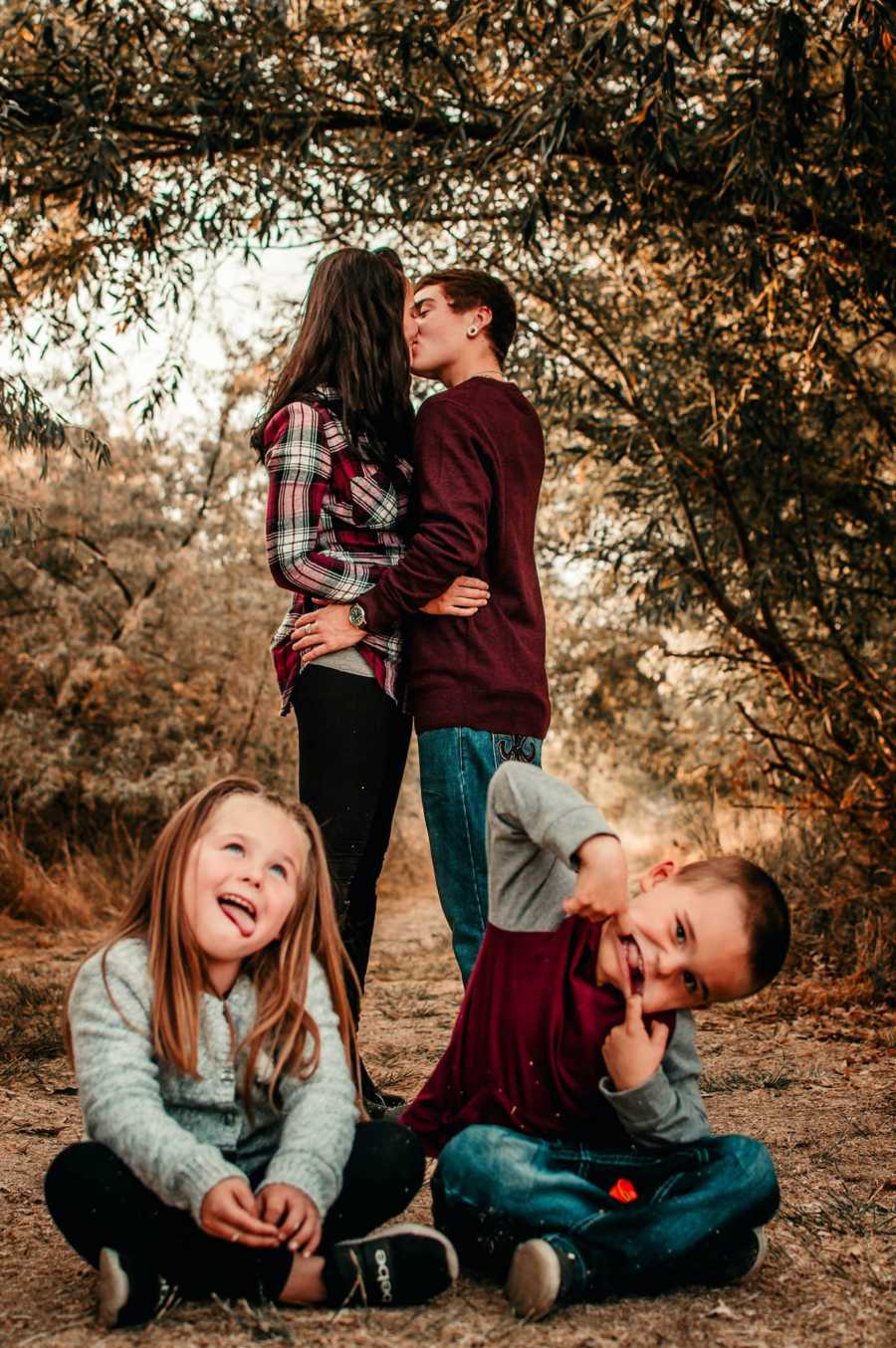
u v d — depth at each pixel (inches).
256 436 129.0
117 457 412.5
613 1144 87.2
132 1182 77.1
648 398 258.1
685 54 171.8
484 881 121.3
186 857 84.0
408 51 201.3
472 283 134.6
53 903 323.9
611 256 269.7
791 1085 151.9
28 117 210.7
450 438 123.0
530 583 127.9
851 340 285.6
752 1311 82.0
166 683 424.5
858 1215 102.0
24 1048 163.2
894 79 189.8
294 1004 85.5
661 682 414.9
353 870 122.1
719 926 83.0
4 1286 84.4
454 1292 83.7
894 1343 77.4
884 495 273.1
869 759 261.9
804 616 307.1
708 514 275.0
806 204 217.2
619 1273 82.4
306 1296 79.9
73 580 422.0
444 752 121.0
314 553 123.2
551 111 183.3
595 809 85.4
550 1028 86.1
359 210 229.9
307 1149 78.8
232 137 210.2
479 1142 84.3
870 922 238.4
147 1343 73.6
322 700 123.2
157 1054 82.3
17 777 385.7
